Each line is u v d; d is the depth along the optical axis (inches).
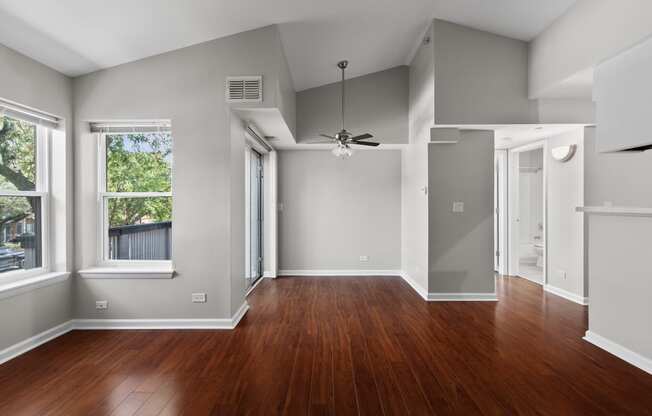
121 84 143.9
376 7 148.3
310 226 255.4
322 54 183.9
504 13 151.9
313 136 230.8
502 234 249.0
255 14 133.6
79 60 133.8
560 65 145.6
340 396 93.4
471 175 188.1
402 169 253.8
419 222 206.2
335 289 213.8
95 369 108.4
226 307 144.9
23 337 121.4
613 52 118.6
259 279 241.6
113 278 143.9
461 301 186.4
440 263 189.2
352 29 163.0
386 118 229.8
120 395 93.7
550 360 114.7
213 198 144.0
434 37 167.8
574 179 183.5
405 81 229.5
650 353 106.0
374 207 255.3
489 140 187.5
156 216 153.0
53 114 134.0
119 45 131.7
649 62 94.9
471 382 100.7
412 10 156.6
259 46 143.2
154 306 144.7
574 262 185.8
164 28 128.6
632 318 112.0
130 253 153.4
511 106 168.4
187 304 144.9
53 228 138.9
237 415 85.0
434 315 162.9
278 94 147.4
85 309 144.4
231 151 145.6
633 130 99.7
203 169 144.1
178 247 144.4
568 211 189.2
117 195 152.3
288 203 255.6
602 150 110.6
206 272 144.6
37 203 133.8
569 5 138.9
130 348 124.3
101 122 147.9
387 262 255.9
